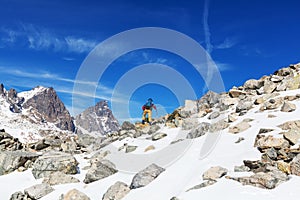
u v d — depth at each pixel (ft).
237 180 35.24
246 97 74.18
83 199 41.52
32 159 61.41
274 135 43.45
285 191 31.19
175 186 38.86
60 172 52.16
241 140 48.08
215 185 35.35
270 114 53.78
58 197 44.68
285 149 39.04
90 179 49.52
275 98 59.93
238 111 64.69
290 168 35.45
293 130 41.73
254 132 48.98
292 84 66.64
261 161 38.45
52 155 57.98
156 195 37.88
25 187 50.34
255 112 59.47
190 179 39.45
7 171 57.98
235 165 39.93
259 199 30.53
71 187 48.01
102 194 43.29
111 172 50.85
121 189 41.52
